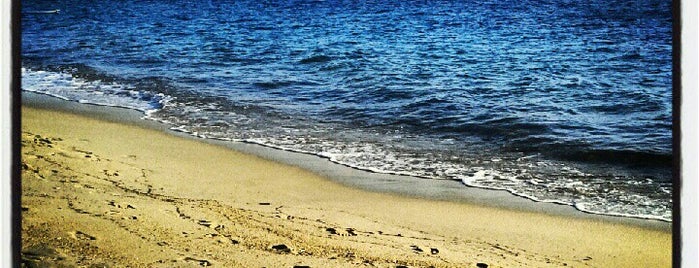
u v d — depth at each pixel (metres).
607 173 7.23
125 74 14.08
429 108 10.79
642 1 33.75
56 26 24.38
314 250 4.57
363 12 30.62
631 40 21.80
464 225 5.54
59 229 4.41
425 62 17.02
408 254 4.65
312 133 8.98
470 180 6.91
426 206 6.04
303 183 6.66
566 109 11.12
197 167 7.05
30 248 4.04
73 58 16.47
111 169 6.45
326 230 5.11
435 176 7.04
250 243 4.59
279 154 7.81
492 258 4.73
